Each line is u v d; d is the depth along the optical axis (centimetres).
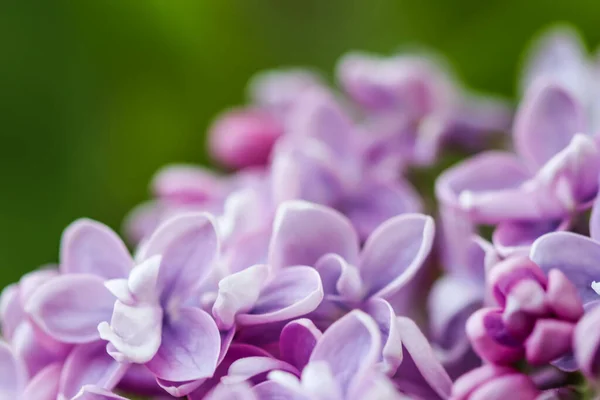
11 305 23
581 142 22
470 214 22
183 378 21
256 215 23
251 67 31
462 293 23
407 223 22
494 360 21
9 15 30
